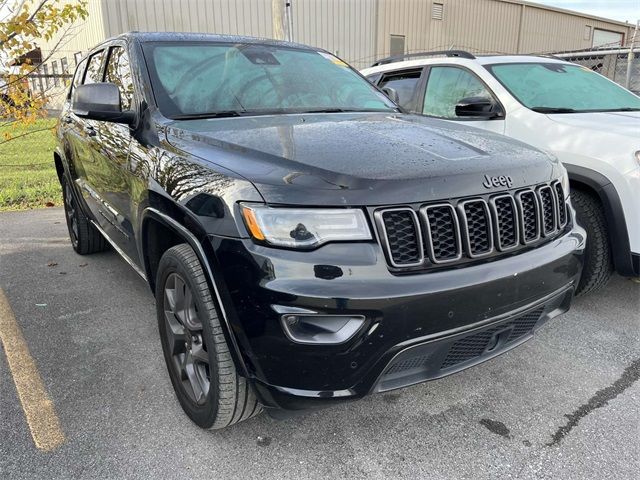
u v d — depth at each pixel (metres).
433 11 20.28
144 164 2.47
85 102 2.62
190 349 2.27
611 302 3.72
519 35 23.66
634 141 3.22
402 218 1.86
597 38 27.39
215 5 14.80
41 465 2.12
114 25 13.39
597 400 2.57
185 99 2.77
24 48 5.72
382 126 2.57
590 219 3.38
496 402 2.56
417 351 1.87
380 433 2.33
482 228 2.04
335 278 1.76
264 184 1.85
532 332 2.36
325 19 17.45
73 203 4.60
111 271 4.41
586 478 2.05
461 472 2.09
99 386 2.68
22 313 3.57
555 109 3.99
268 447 2.23
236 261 1.83
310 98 3.13
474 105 4.08
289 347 1.77
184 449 2.21
